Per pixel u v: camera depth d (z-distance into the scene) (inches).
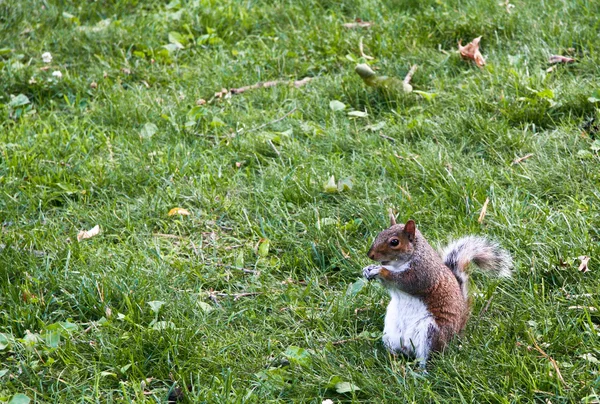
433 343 290.7
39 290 335.6
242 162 434.0
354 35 534.0
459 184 390.3
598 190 380.2
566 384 276.4
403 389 279.6
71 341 308.5
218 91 500.7
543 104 443.5
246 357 301.9
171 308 326.3
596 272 328.5
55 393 285.7
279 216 384.2
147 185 418.3
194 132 458.6
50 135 450.0
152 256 365.1
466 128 438.3
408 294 292.4
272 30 565.6
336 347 311.1
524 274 337.1
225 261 365.1
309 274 354.9
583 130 425.7
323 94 489.4
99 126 467.8
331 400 282.4
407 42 521.0
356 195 397.1
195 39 567.2
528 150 416.8
